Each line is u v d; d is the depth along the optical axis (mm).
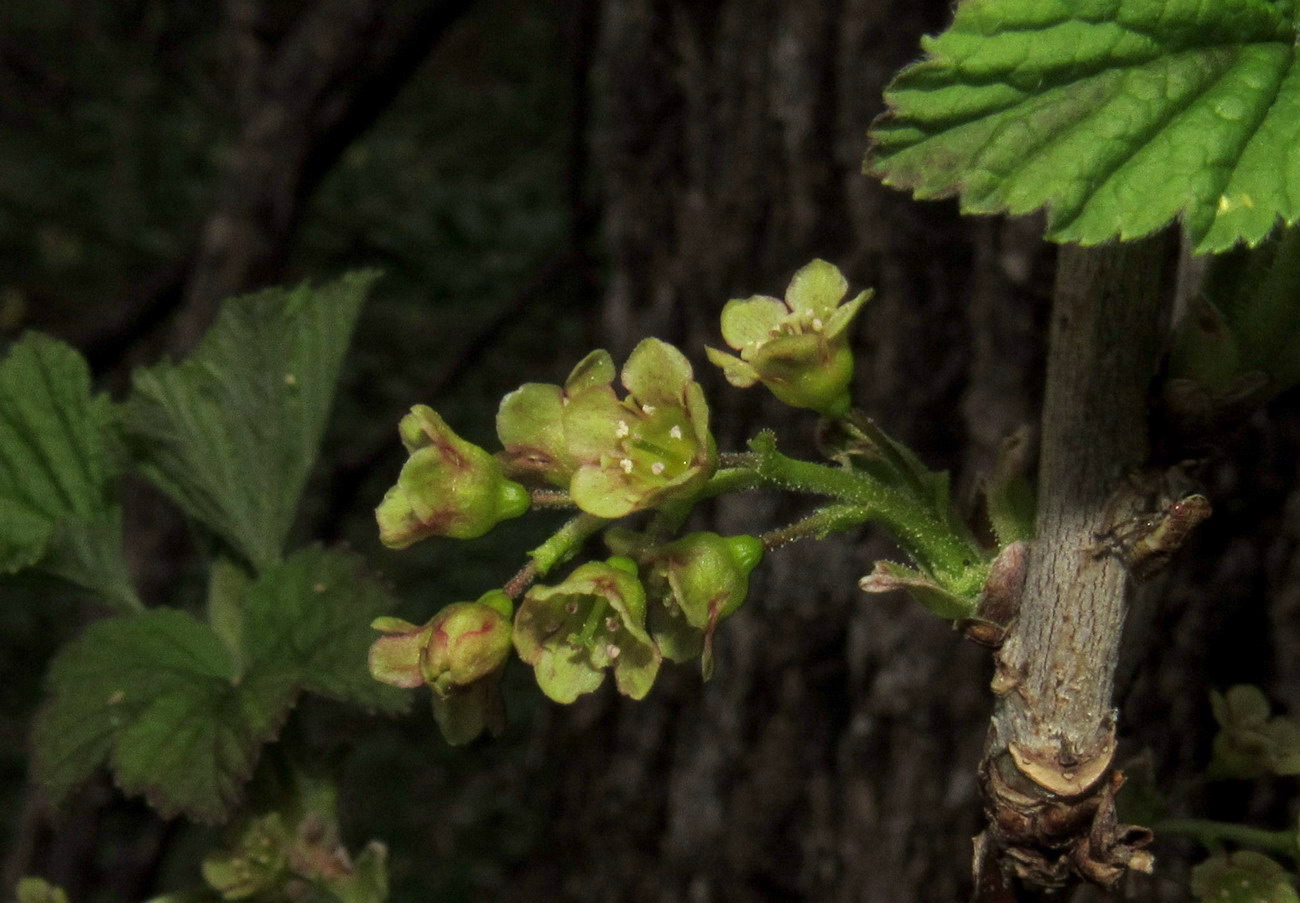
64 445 248
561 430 200
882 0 326
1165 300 218
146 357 816
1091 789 194
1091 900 209
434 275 948
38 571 246
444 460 198
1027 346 306
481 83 1108
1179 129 184
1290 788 273
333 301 251
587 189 646
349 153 976
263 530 247
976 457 314
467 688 198
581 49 498
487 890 777
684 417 197
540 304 933
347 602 238
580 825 408
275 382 248
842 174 335
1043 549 196
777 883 355
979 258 313
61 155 1006
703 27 361
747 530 352
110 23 1040
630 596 194
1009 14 185
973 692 321
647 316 377
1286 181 183
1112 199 183
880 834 331
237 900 233
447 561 879
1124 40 185
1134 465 195
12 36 1024
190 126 1019
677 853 374
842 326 197
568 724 411
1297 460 276
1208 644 277
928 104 184
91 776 235
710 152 361
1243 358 195
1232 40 186
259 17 484
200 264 470
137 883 483
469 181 1009
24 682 874
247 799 234
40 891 240
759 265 352
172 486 249
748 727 356
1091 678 195
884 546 334
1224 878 217
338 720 859
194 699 238
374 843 232
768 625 349
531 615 198
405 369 928
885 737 332
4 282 957
